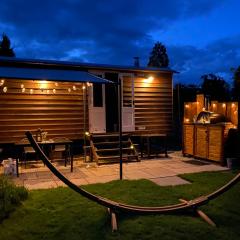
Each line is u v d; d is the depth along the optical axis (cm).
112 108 1354
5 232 456
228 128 970
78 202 577
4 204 529
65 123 1162
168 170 902
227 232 450
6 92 1077
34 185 731
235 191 647
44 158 472
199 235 441
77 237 440
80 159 1122
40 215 516
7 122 1080
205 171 870
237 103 996
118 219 499
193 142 1111
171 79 1373
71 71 1133
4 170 846
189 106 1207
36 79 909
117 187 686
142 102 1318
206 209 536
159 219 496
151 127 1334
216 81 2050
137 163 1032
